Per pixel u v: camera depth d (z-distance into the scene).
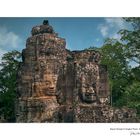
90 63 26.36
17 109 27.48
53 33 27.53
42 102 26.08
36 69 26.78
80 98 25.69
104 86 27.03
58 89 26.47
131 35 43.09
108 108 25.47
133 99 39.19
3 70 42.34
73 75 26.05
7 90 41.09
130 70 43.25
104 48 43.75
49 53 26.80
